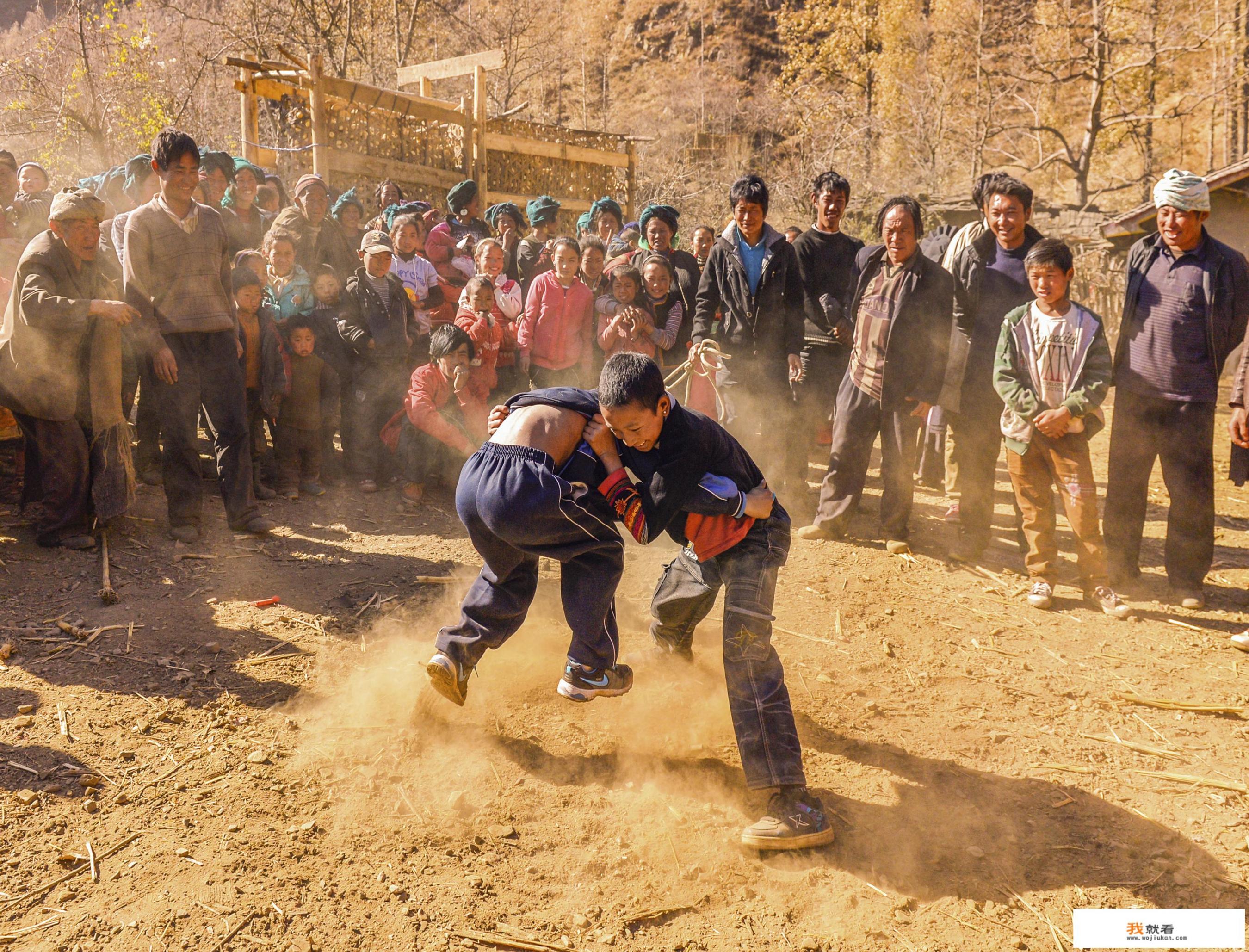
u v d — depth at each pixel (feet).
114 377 17.26
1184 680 14.61
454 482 22.44
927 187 110.01
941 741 12.76
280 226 22.35
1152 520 23.03
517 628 12.03
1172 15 101.50
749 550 11.27
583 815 10.96
